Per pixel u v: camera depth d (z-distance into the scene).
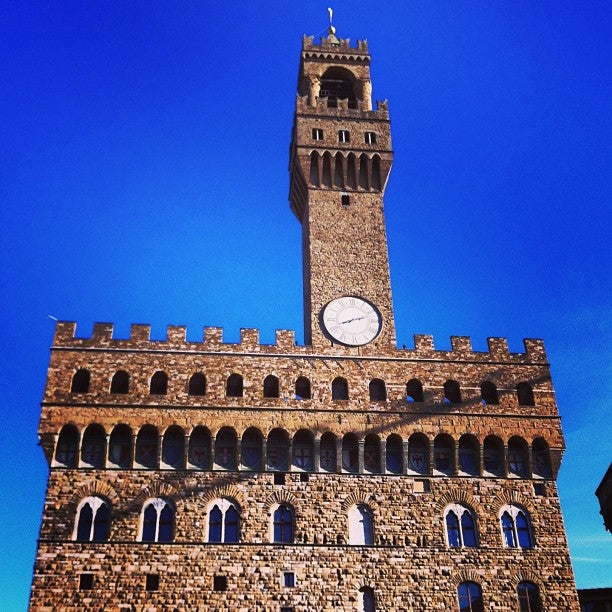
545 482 74.81
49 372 73.06
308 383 75.75
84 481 69.31
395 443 74.88
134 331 75.75
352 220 86.81
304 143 90.25
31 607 64.12
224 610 65.50
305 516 70.12
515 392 78.12
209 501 69.81
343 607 66.88
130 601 65.12
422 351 78.88
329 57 99.25
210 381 74.31
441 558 70.00
